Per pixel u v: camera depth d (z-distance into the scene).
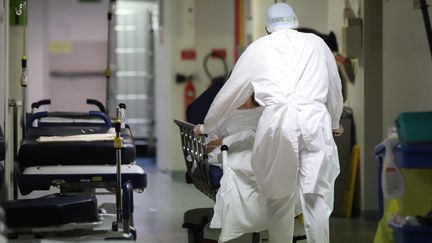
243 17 17.80
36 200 7.96
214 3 17.84
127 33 21.95
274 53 9.02
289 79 8.88
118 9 21.84
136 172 8.88
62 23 21.30
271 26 9.49
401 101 11.43
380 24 13.14
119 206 8.44
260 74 8.94
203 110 10.77
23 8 11.77
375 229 12.47
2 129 9.74
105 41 21.55
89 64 21.59
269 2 15.05
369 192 13.34
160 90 19.27
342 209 13.72
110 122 10.84
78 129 10.50
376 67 13.16
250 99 9.46
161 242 11.16
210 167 9.38
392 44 11.97
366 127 13.22
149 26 21.91
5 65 10.17
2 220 6.51
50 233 8.04
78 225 7.88
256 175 8.84
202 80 17.98
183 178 18.11
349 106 14.05
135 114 22.16
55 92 21.58
